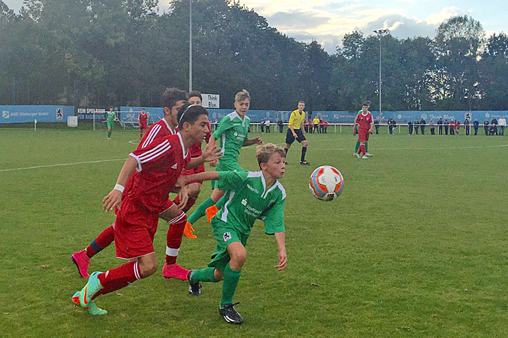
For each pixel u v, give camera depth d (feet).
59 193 31.91
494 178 41.22
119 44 178.29
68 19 181.16
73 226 23.06
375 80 238.48
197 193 21.68
